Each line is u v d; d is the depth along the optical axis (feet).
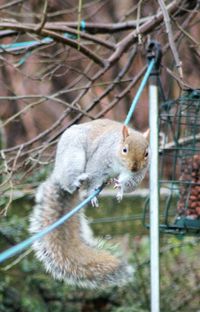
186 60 58.08
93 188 29.60
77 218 30.07
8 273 48.52
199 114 38.34
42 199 30.01
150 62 33.53
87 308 49.37
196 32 58.23
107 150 29.17
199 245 49.60
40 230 29.66
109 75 60.34
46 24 39.70
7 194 43.21
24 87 62.44
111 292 49.03
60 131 40.34
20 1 43.09
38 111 64.69
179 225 36.32
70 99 66.18
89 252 29.58
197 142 39.34
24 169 42.75
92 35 43.37
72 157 29.50
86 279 29.22
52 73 41.73
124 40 41.42
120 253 47.01
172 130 38.52
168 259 49.32
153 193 31.99
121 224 51.65
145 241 50.72
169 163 46.47
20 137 63.98
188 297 48.57
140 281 48.52
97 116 40.73
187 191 37.24
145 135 30.07
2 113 62.39
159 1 33.01
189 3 42.55
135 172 28.60
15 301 48.52
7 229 47.52
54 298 49.16
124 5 63.57
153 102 33.01
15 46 41.93
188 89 37.27
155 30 40.93
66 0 62.49
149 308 48.16
